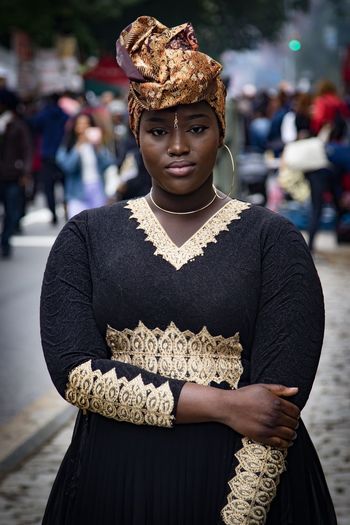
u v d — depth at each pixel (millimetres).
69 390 3344
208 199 3418
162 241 3377
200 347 3316
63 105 30297
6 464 7305
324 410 8578
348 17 113938
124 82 37969
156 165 3350
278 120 24094
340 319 12477
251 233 3377
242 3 65938
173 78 3250
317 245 19750
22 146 18250
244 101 38625
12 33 39625
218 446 3285
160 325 3328
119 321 3363
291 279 3326
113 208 3486
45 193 23953
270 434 3221
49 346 3387
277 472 3250
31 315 12922
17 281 15484
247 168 23609
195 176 3338
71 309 3398
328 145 18562
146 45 3295
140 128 3377
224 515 3238
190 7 55875
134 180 13969
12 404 8828
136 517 3303
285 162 18188
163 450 3299
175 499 3289
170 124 3314
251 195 23844
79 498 3369
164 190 3404
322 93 20922
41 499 6715
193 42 3336
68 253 3453
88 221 3480
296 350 3293
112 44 53688
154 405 3230
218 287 3311
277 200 22594
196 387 3246
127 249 3387
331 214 21781
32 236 21469
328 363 10234
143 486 3305
